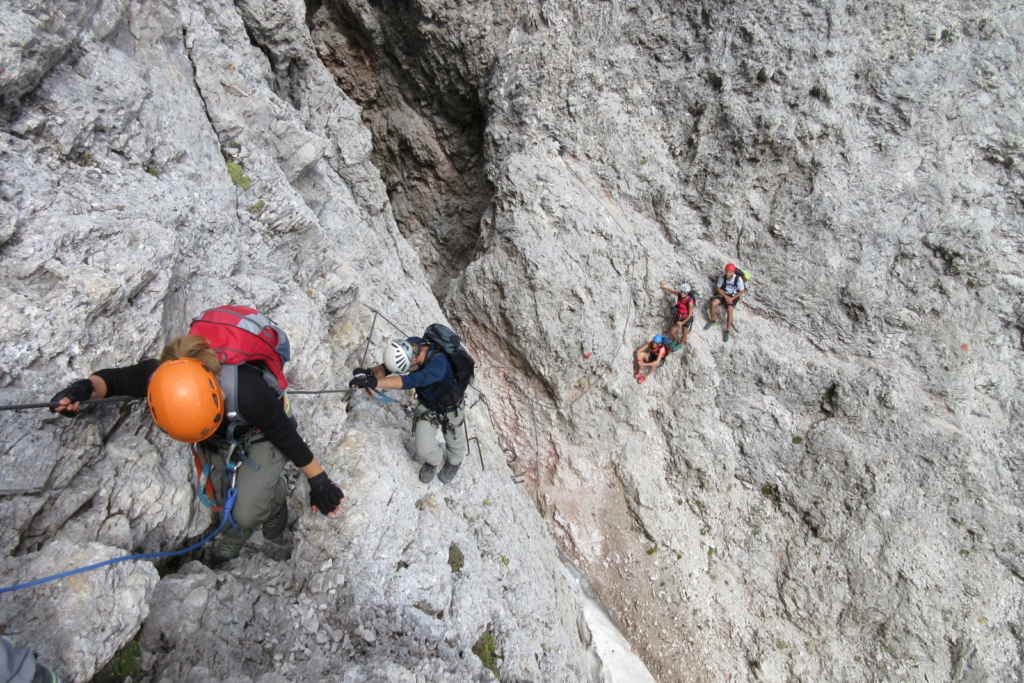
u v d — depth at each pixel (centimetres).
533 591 619
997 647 863
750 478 983
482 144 1147
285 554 457
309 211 640
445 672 421
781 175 912
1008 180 870
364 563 443
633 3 924
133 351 390
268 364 341
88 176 430
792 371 946
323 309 599
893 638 891
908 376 914
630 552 980
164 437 405
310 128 859
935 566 886
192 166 535
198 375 283
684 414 982
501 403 1025
